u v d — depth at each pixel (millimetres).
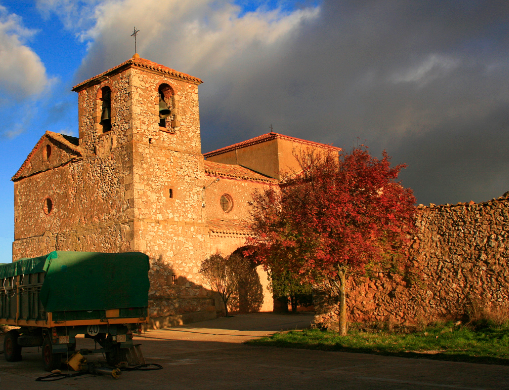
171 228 29969
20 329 15367
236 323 27641
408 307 17453
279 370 11797
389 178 16391
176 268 29766
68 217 32844
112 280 13438
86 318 12891
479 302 15797
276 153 40156
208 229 31953
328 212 15711
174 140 31188
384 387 9453
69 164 33375
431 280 17016
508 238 15609
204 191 32375
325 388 9555
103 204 30328
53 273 12555
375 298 18312
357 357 13461
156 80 30797
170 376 11469
